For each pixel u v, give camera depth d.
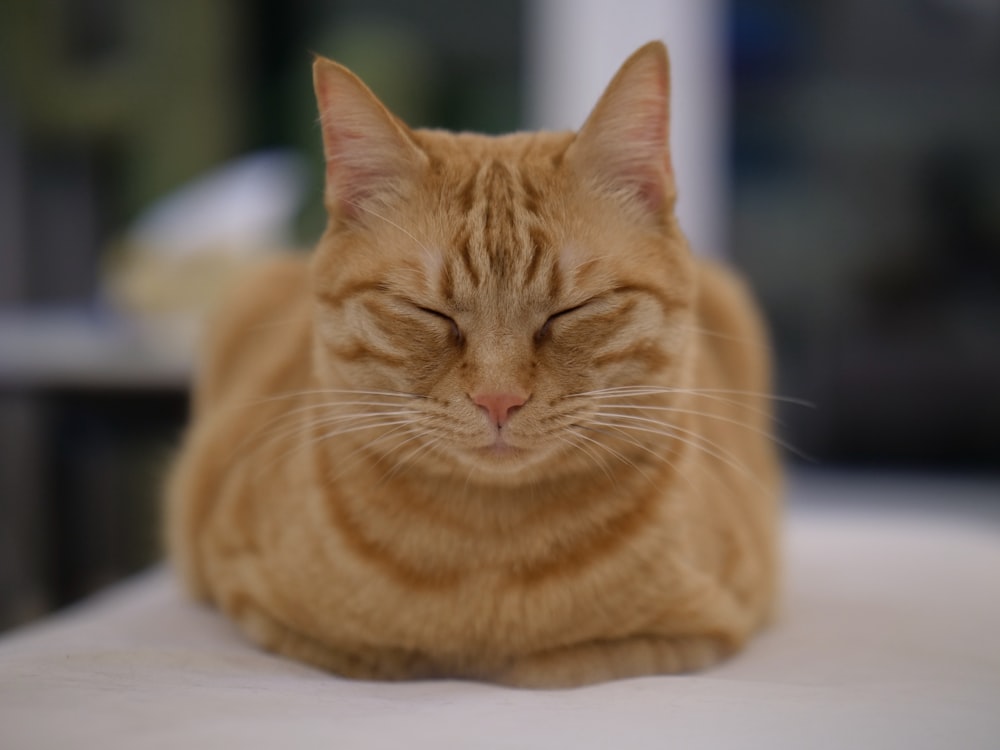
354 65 1.05
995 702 0.38
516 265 0.44
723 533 0.49
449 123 1.10
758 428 0.59
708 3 1.06
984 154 1.09
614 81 0.45
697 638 0.46
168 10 1.06
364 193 0.47
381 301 0.45
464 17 1.09
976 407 1.11
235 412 0.56
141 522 0.83
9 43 1.02
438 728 0.35
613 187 0.46
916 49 1.08
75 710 0.35
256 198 0.93
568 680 0.44
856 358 1.12
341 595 0.45
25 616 0.80
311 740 0.33
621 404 0.45
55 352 0.82
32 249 1.05
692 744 0.34
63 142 1.05
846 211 1.11
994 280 1.10
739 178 1.11
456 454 0.44
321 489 0.46
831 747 0.34
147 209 1.08
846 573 0.60
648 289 0.45
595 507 0.45
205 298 0.87
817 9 1.09
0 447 0.81
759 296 1.12
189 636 0.48
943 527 0.74
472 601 0.45
